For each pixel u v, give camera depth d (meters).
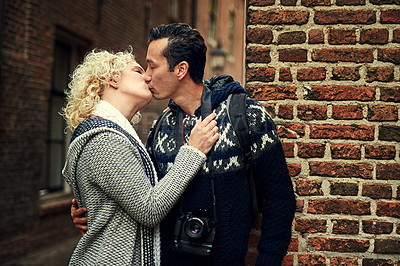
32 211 5.05
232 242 1.45
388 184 1.84
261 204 1.62
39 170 5.18
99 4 6.54
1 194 4.56
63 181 6.12
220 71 8.69
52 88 5.79
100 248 1.42
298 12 1.90
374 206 1.84
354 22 1.88
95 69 1.54
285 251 1.45
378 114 1.85
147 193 1.39
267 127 1.48
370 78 1.87
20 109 4.83
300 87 1.89
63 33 5.80
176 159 1.45
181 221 1.45
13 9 4.66
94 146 1.41
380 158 1.85
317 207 1.86
